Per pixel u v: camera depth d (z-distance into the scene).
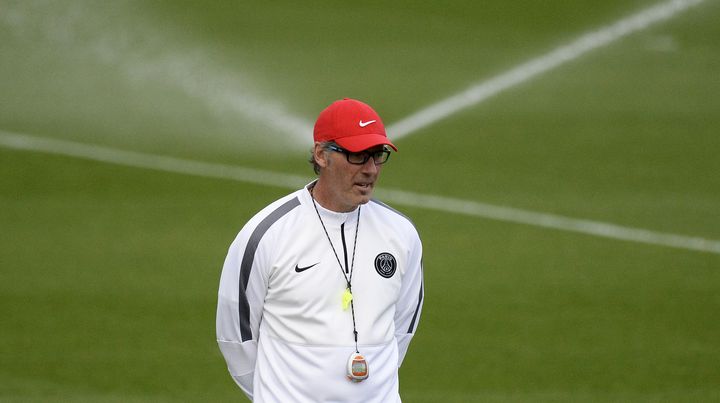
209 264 31.06
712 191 35.81
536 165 37.44
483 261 31.69
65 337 27.23
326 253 14.96
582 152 38.25
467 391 25.27
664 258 32.00
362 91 42.53
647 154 38.09
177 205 34.56
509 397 25.02
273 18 47.47
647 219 34.19
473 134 39.41
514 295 29.88
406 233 15.57
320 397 14.83
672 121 40.31
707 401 24.89
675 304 29.52
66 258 31.16
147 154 37.97
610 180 36.50
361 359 14.78
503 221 34.00
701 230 33.56
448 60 44.94
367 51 45.44
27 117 40.22
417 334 27.88
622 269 31.36
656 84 43.03
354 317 14.95
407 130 39.66
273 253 14.84
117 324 27.92
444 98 42.06
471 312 28.95
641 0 49.53
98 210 34.09
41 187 35.38
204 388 25.25
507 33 47.09
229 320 15.52
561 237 33.16
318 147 14.70
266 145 38.94
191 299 29.25
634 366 26.48
